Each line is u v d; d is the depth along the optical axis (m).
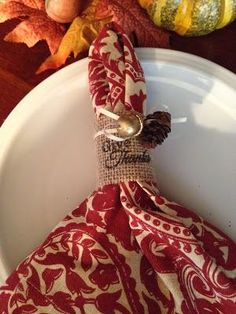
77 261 0.27
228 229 0.30
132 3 0.33
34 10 0.33
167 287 0.27
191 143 0.31
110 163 0.28
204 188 0.31
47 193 0.31
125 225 0.28
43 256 0.27
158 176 0.31
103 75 0.30
